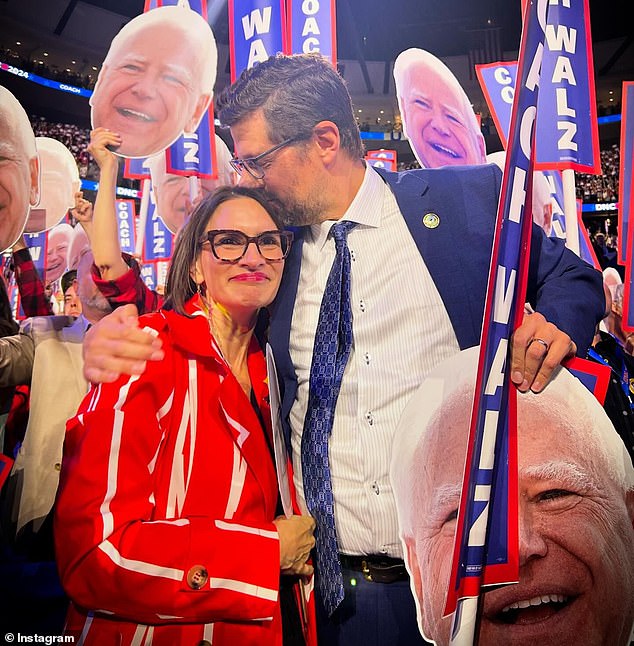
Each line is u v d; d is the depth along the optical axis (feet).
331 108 4.55
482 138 6.43
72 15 33.17
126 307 3.83
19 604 7.15
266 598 3.50
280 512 4.40
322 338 4.48
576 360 4.19
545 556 4.14
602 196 35.65
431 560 4.24
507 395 3.96
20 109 5.75
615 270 10.76
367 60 26.08
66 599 7.40
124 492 3.42
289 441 4.70
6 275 9.27
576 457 4.15
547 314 4.33
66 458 3.54
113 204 6.15
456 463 4.36
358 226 4.69
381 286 4.55
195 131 6.50
